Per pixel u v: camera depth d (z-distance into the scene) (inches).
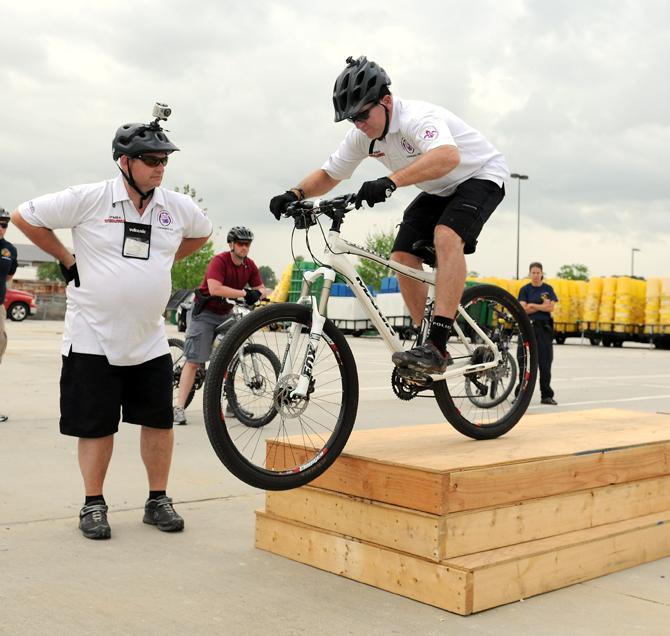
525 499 134.9
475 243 150.8
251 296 289.4
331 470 139.9
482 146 151.6
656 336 955.3
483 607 120.9
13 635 107.1
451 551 123.7
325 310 138.5
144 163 153.9
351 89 140.9
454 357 160.6
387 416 320.8
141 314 157.6
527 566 127.4
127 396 163.5
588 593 130.9
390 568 128.8
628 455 153.5
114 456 230.1
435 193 155.4
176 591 126.2
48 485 193.5
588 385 479.5
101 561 139.9
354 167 160.9
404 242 160.2
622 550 144.2
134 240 158.1
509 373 169.6
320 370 143.7
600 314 1001.5
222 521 168.7
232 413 239.0
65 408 156.3
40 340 736.3
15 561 138.1
